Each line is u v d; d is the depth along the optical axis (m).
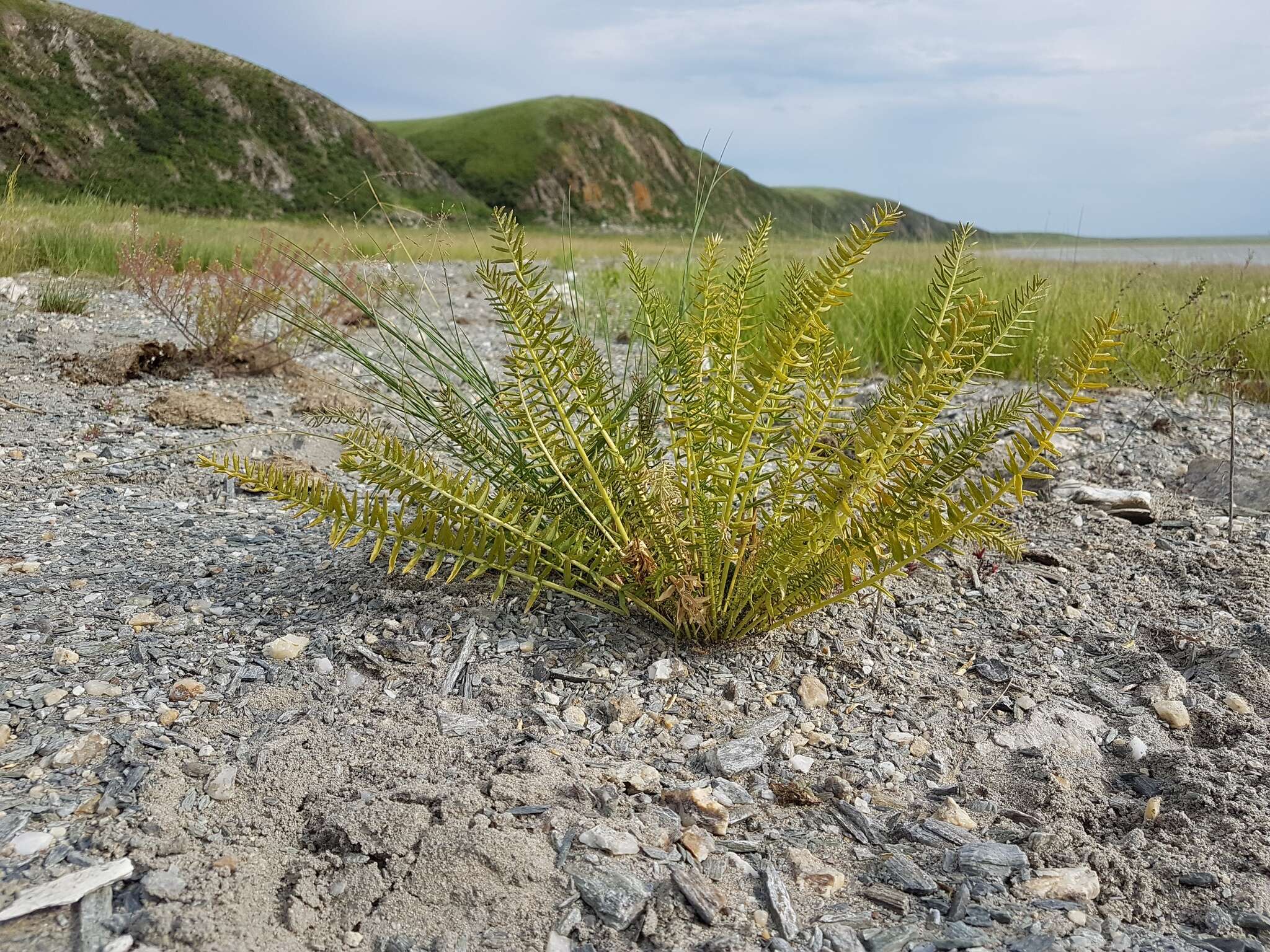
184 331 6.40
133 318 7.74
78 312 7.81
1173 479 4.34
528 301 2.30
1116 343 1.95
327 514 2.54
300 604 2.84
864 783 2.15
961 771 2.22
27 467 4.13
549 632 2.70
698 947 1.62
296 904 1.66
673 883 1.76
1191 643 2.78
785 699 2.46
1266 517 3.80
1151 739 2.34
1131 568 3.34
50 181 30.06
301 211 37.09
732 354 2.40
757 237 2.47
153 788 1.95
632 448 2.62
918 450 2.31
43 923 1.58
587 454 2.68
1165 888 1.82
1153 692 2.53
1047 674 2.63
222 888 1.68
